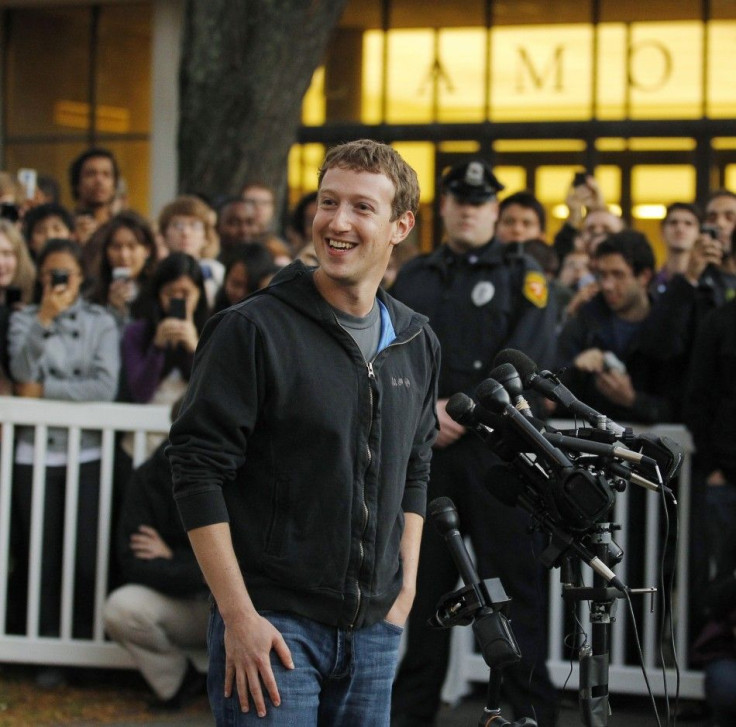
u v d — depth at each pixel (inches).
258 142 391.5
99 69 630.5
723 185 558.9
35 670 273.3
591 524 135.2
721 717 226.5
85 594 257.3
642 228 564.7
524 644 219.5
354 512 136.2
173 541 246.4
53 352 258.1
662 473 138.5
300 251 325.4
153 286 269.1
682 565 243.4
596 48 569.9
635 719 243.6
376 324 142.3
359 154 138.2
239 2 390.3
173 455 134.6
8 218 317.7
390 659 143.4
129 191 626.5
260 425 136.1
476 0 581.6
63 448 257.3
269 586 135.2
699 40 559.2
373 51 593.0
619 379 247.4
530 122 576.4
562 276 326.3
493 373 146.3
